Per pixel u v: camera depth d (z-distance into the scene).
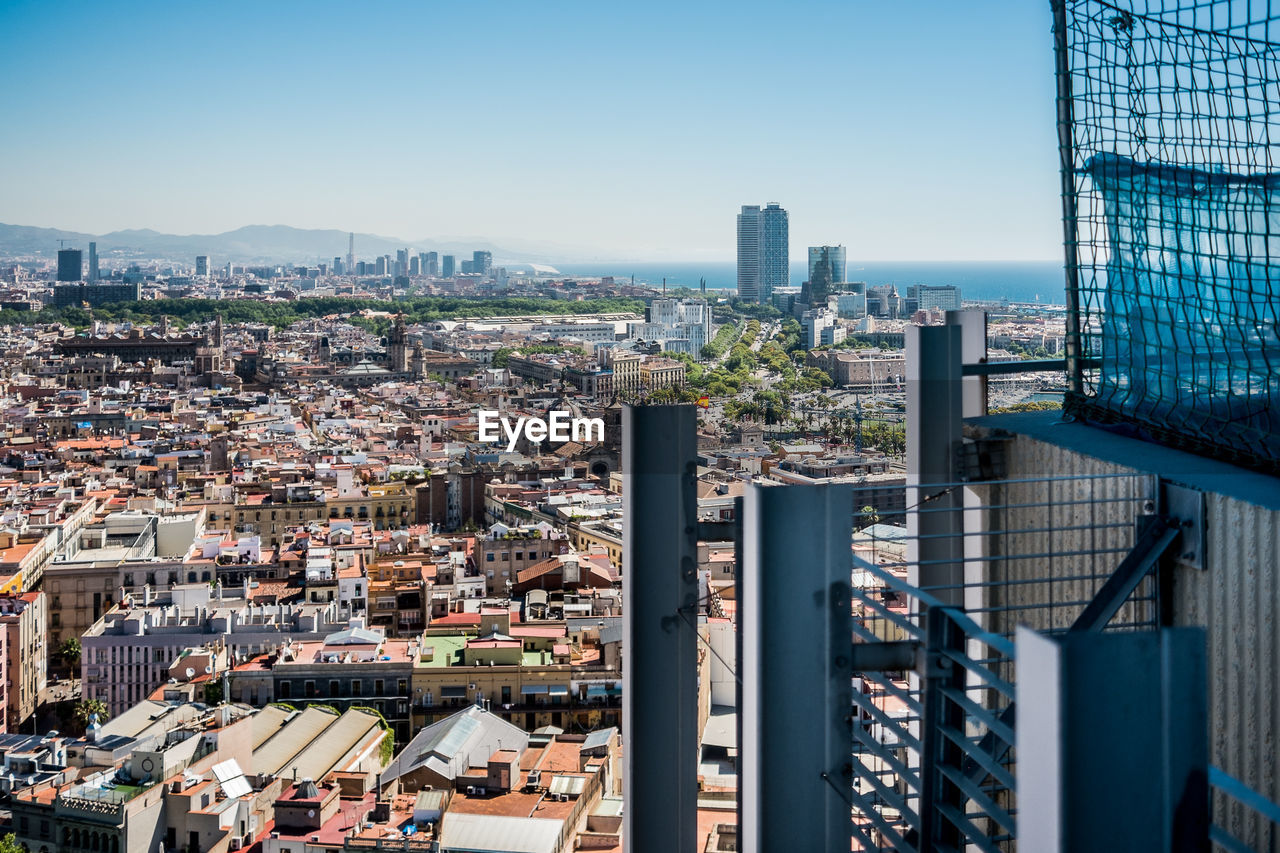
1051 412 18.31
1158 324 15.63
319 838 96.50
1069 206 17.17
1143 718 7.99
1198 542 13.17
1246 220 14.45
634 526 15.69
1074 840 7.86
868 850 12.62
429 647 142.75
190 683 139.12
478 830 95.56
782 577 11.31
